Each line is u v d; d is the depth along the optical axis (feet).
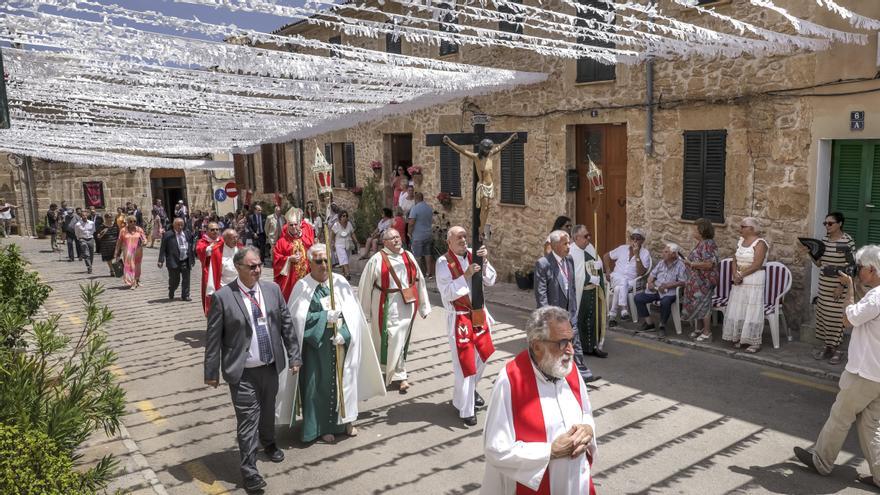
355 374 18.63
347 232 46.85
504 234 40.65
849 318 14.35
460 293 19.07
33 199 88.94
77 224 56.39
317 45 20.29
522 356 10.27
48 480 10.25
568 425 9.98
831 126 24.68
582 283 24.59
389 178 52.80
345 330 18.37
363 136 55.01
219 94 26.32
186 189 95.35
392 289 21.63
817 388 21.01
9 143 41.04
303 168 65.77
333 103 30.50
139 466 16.39
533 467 9.64
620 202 34.68
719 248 28.91
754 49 25.61
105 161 57.36
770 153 26.73
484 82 30.50
